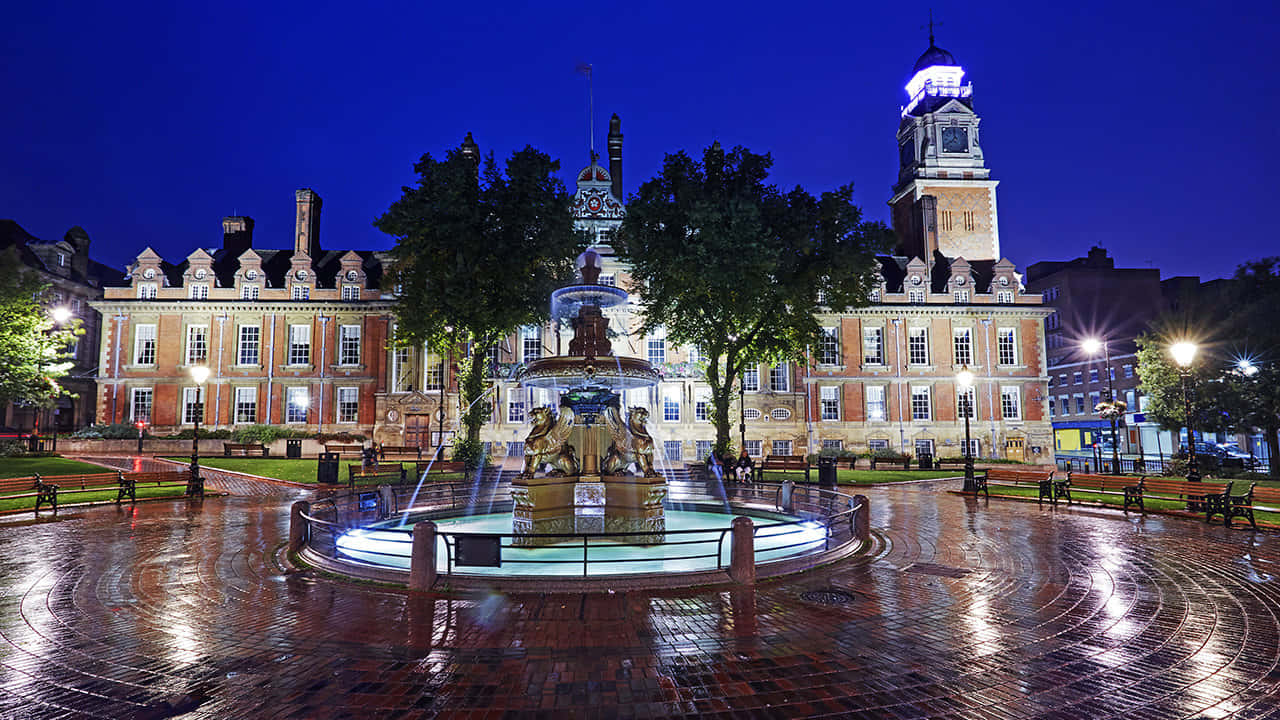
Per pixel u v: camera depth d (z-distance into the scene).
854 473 32.88
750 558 9.66
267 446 37.31
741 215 26.58
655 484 13.41
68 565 11.10
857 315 47.59
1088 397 64.75
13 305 34.59
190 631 7.54
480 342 30.66
